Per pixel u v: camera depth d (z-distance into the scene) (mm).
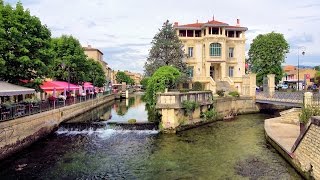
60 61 47125
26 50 28250
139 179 17984
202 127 34875
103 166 20406
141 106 61094
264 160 20906
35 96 40219
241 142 26844
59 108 33781
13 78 29719
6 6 29000
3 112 21953
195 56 64812
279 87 71875
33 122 26094
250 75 51344
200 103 36125
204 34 64688
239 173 18531
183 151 24016
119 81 153250
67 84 44500
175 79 44375
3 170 19453
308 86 78062
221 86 59844
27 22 29531
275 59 66250
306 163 16516
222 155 22672
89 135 30109
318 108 22016
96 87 71812
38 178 18109
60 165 20594
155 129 31781
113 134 30516
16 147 22938
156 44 54969
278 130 26844
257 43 67812
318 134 15359
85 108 47438
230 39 65562
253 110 49938
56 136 29656
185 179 17812
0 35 27016
